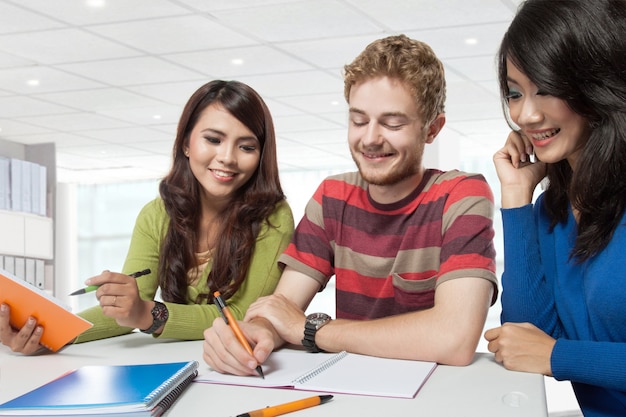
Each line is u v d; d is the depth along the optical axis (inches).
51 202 269.3
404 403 38.3
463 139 323.6
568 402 127.3
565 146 48.2
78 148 334.3
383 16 171.2
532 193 56.0
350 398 39.4
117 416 34.1
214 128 68.9
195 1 160.1
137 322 58.4
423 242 59.5
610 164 46.3
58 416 33.9
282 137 315.9
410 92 55.0
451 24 176.7
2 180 223.5
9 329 53.2
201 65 210.4
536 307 53.4
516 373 46.2
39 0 159.3
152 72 216.7
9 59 201.6
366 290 62.6
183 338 61.2
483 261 53.9
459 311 50.9
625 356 43.9
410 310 60.2
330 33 183.2
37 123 280.7
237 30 180.2
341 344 52.1
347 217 63.5
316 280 63.8
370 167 57.4
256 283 69.3
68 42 188.1
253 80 227.0
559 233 53.4
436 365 49.0
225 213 70.9
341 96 247.6
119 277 57.4
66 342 53.7
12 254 223.9
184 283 71.5
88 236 457.1
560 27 45.4
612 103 45.3
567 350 45.8
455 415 35.9
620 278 46.3
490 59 206.2
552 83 45.8
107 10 165.6
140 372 41.5
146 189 449.7
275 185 72.5
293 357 51.2
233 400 39.2
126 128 293.7
